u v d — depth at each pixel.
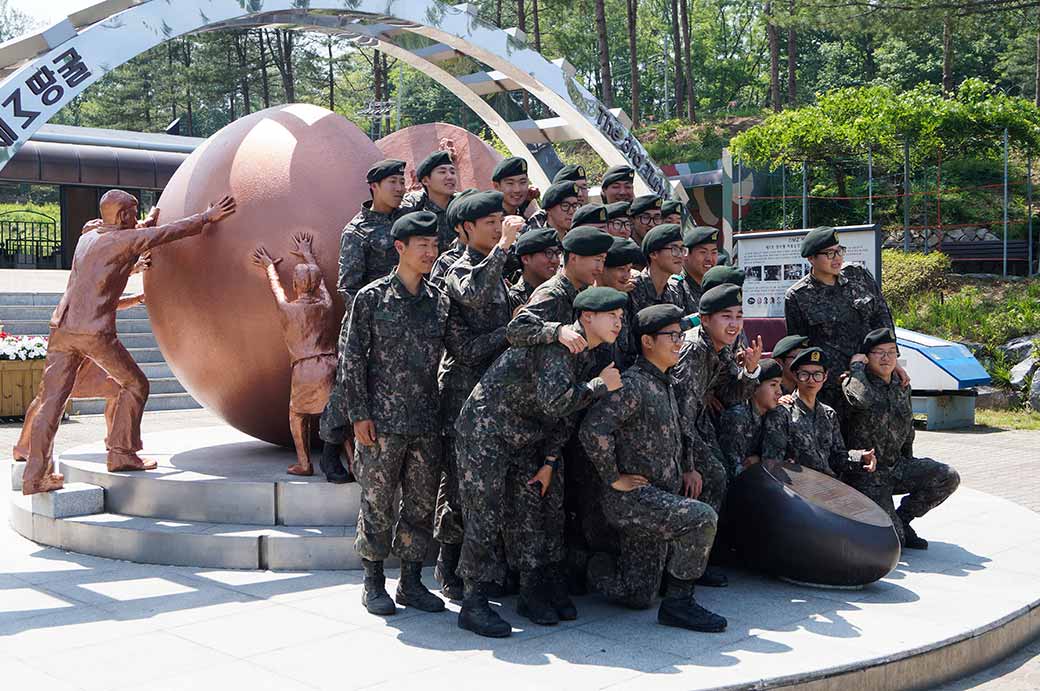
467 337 5.06
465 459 4.73
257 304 6.32
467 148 7.82
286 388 6.59
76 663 4.17
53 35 5.79
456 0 20.34
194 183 6.71
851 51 54.75
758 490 5.54
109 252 6.30
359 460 4.93
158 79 48.84
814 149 22.55
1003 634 4.93
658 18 69.12
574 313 4.90
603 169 31.92
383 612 4.88
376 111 41.88
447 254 5.57
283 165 6.52
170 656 4.26
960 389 13.72
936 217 25.59
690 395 5.24
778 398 6.01
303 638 4.52
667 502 4.66
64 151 24.52
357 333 4.89
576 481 5.32
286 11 7.20
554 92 8.98
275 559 5.70
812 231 6.78
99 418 14.52
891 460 6.45
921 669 4.43
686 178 21.22
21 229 26.98
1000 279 20.19
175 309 6.61
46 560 5.95
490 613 4.61
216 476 6.30
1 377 14.45
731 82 62.59
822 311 6.76
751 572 5.82
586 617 4.91
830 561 5.29
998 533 6.84
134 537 5.91
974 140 21.92
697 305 6.23
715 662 4.18
